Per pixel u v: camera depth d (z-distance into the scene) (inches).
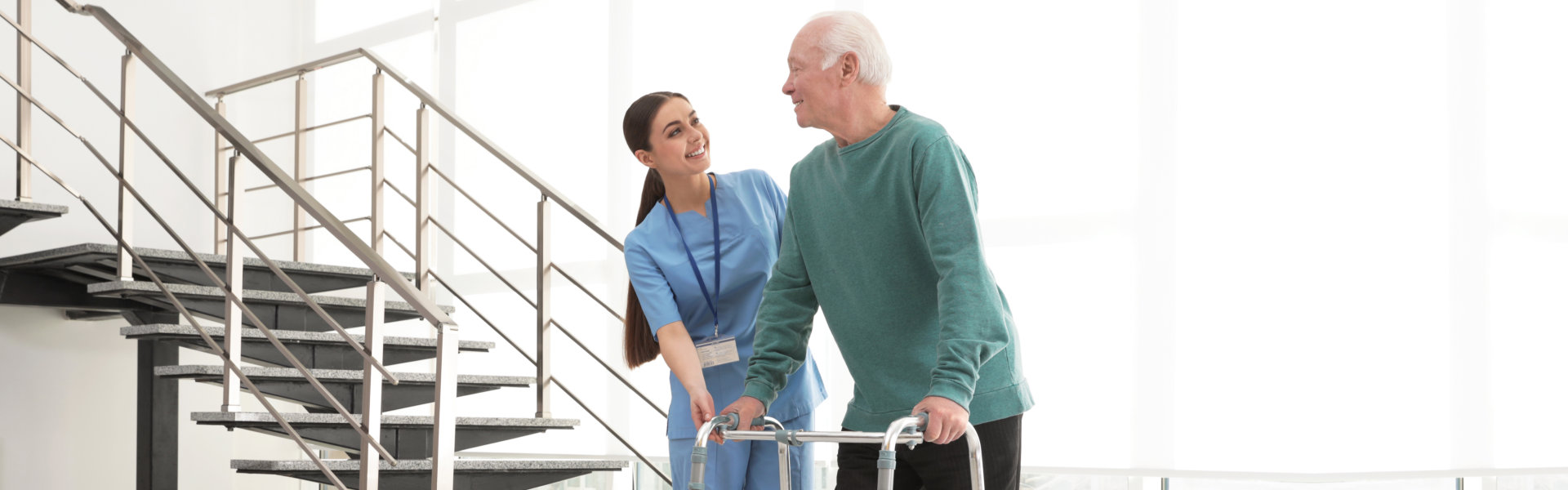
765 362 75.4
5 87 175.5
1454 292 125.2
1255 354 124.1
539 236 135.1
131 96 135.8
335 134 213.6
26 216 138.6
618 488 172.2
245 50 211.8
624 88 172.9
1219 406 125.7
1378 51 124.8
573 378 175.6
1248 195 125.3
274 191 212.1
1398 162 124.4
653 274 92.5
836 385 147.3
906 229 68.4
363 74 211.5
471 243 190.9
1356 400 122.2
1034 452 136.9
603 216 174.7
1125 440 131.0
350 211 209.5
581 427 174.2
